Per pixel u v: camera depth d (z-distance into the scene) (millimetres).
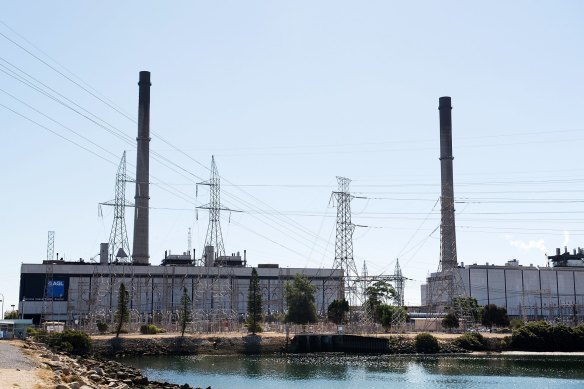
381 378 146625
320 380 142875
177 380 139500
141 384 106562
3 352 111375
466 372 157875
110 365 134875
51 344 169125
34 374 81375
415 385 135000
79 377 84562
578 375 151500
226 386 132250
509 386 133500
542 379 144125
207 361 185625
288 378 146500
